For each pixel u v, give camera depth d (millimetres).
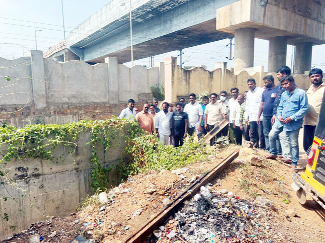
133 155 6648
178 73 13086
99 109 11719
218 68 15164
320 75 5152
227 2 17953
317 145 3764
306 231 3516
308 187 3797
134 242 3242
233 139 7879
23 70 9656
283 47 21297
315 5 21297
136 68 12820
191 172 4809
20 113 9633
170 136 7746
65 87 10773
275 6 17438
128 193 4621
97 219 4023
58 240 3707
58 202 5629
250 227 3455
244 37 17875
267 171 5148
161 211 3748
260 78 17266
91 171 6078
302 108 4910
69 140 5656
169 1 21141
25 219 5215
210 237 3238
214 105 7812
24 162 5129
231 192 4219
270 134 5809
